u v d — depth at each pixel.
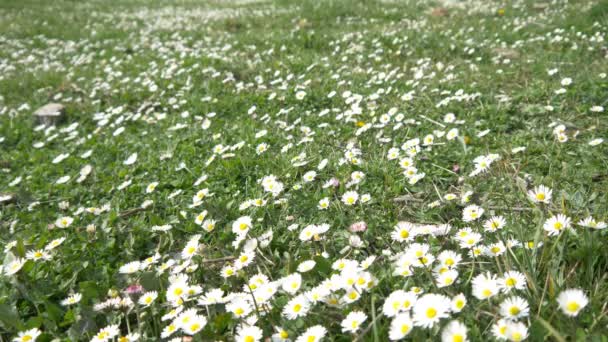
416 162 0.74
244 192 0.74
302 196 0.66
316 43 1.78
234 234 0.59
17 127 1.23
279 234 0.60
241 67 1.52
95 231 0.63
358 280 0.40
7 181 0.94
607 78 1.02
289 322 0.40
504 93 1.04
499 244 0.42
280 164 0.80
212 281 0.52
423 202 0.64
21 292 0.51
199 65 1.54
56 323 0.47
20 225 0.73
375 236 0.55
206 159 0.89
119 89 1.43
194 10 3.16
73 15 2.99
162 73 1.50
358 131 0.86
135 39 2.19
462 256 0.47
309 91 1.18
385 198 0.65
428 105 1.02
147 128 1.14
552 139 0.78
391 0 2.84
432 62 1.42
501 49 1.47
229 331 0.42
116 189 0.83
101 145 1.05
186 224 0.64
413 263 0.42
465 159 0.75
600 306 0.37
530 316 0.35
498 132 0.83
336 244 0.55
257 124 1.04
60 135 1.18
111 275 0.55
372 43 1.68
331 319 0.40
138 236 0.62
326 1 2.77
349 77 1.31
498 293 0.37
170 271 0.53
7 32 2.49
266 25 2.32
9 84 1.61
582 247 0.42
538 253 0.44
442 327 0.35
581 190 0.57
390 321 0.38
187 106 1.23
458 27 1.90
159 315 0.46
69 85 1.53
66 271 0.54
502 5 2.38
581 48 1.34
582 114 0.86
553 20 1.77
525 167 0.70
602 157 0.68
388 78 1.20
